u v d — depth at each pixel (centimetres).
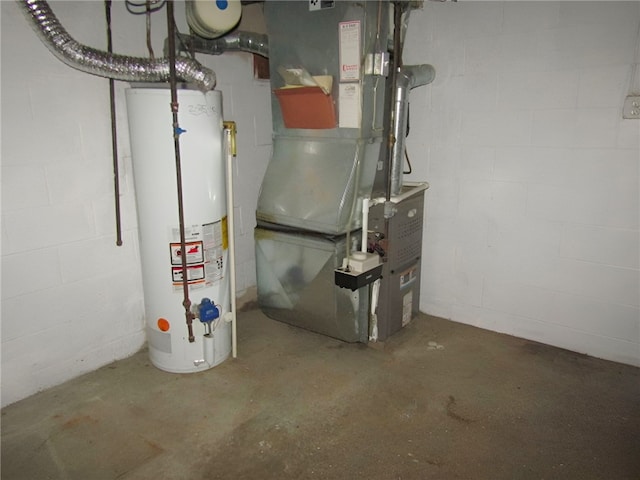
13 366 218
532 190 264
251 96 310
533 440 199
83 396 228
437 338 288
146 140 220
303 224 265
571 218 255
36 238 215
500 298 290
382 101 256
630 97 226
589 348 265
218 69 286
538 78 250
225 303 255
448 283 309
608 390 233
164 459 188
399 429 206
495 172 274
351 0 229
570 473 181
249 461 188
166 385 238
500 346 278
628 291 247
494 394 230
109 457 189
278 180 278
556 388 235
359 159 250
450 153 289
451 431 204
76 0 213
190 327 236
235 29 270
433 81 284
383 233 264
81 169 226
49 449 193
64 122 217
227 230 251
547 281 271
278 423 210
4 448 193
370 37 235
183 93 214
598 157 241
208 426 208
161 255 233
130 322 262
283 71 262
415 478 179
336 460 188
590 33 231
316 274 267
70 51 197
